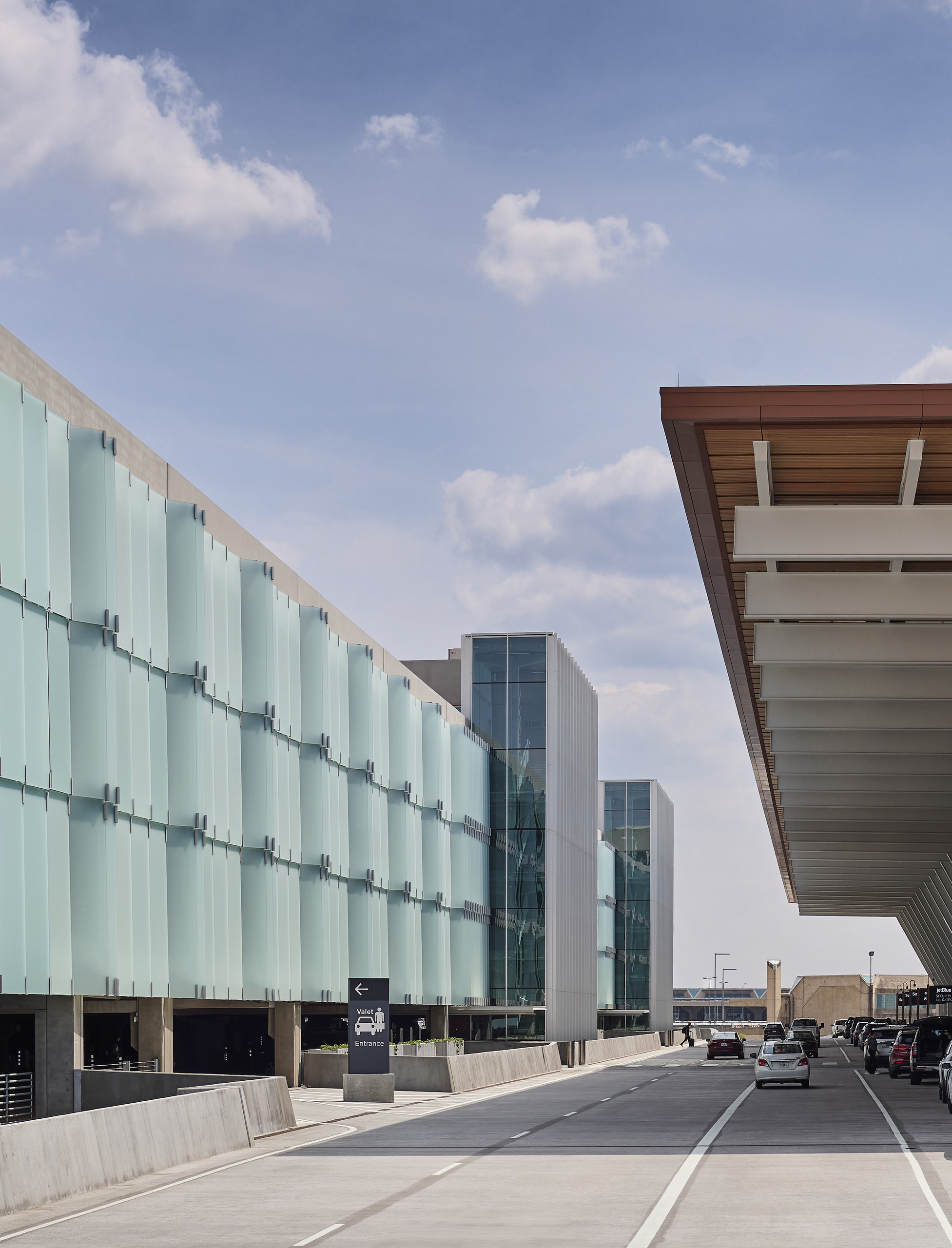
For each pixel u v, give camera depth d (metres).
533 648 65.62
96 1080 28.27
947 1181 17.91
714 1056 80.81
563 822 66.69
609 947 100.94
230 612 37.28
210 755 35.09
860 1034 94.75
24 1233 14.54
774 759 54.25
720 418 22.62
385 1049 35.88
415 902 53.78
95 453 29.25
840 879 90.62
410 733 53.81
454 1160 21.59
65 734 28.02
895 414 22.36
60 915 27.64
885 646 32.22
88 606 28.89
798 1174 18.95
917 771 44.69
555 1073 58.59
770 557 25.84
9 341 26.42
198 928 33.28
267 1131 26.33
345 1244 13.41
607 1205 16.05
